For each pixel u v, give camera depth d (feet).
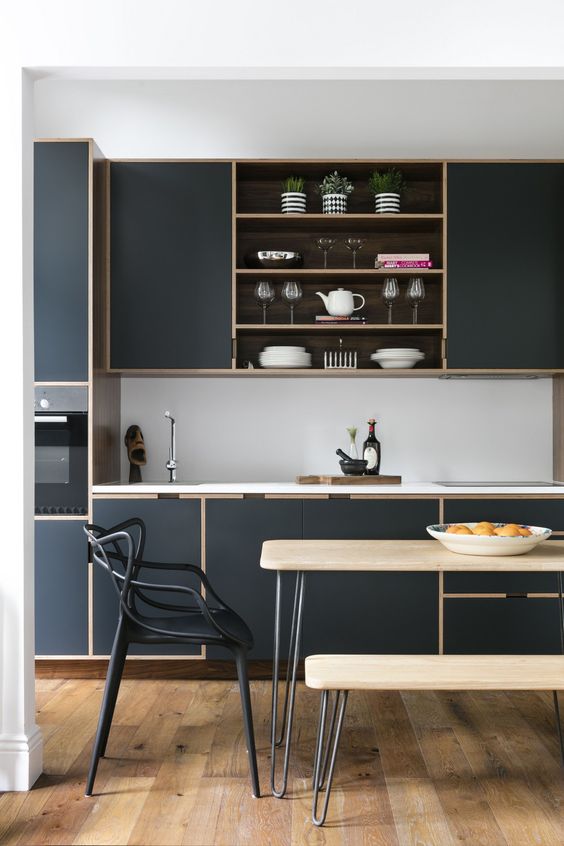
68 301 12.45
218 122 14.37
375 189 13.65
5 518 8.57
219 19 8.85
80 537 12.41
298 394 14.53
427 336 14.43
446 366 13.34
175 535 12.50
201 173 13.16
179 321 13.19
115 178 13.16
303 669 12.50
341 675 7.38
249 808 7.94
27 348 8.75
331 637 12.51
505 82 14.03
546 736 10.01
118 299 13.16
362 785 8.49
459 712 10.98
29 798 8.17
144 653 12.42
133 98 14.14
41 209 12.45
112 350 13.15
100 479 12.96
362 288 14.46
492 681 7.16
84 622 12.39
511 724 10.47
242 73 9.03
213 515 12.51
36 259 12.46
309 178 14.20
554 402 14.49
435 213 14.02
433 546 9.39
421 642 12.53
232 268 13.17
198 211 13.16
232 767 8.97
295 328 13.35
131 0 8.79
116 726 10.32
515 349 13.30
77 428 12.42
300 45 8.89
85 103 14.17
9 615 8.52
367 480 13.29
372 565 8.03
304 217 13.30
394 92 14.23
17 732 8.45
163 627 8.78
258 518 12.54
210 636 8.31
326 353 14.24
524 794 8.26
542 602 12.54
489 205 13.28
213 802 8.07
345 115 14.39
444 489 12.60
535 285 13.29
